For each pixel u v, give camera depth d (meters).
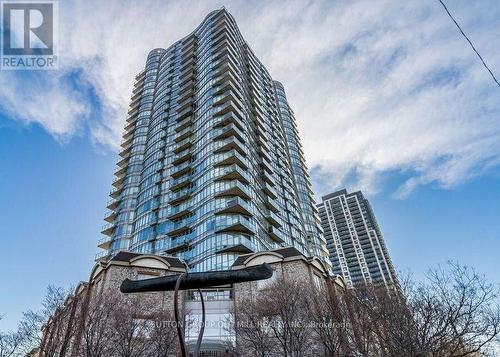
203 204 49.12
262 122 70.12
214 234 44.34
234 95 62.31
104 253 56.00
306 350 21.64
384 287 22.86
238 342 22.81
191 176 54.81
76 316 22.44
